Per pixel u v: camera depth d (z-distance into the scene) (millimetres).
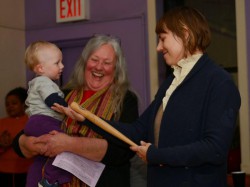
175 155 1496
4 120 3797
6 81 4734
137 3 4387
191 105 1580
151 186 1662
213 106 1524
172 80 1762
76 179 2010
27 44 4992
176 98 1623
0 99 4652
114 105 2082
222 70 1609
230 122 1505
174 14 1651
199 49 1662
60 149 1899
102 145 1938
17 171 3625
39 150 1938
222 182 1586
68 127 2074
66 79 4816
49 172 1985
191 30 1621
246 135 3805
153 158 1535
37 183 2025
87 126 1911
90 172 1948
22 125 3715
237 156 3877
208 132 1506
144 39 4344
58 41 4824
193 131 1560
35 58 2123
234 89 1553
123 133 1812
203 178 1560
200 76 1605
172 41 1645
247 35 3812
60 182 1979
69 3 4664
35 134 2021
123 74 2174
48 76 2131
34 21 4961
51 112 2051
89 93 2178
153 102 1852
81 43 4707
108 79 2164
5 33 4738
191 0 4527
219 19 4410
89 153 1923
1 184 3666
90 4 4641
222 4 4395
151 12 4305
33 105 2076
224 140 1480
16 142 2100
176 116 1602
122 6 4465
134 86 4398
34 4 4957
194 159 1488
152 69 4297
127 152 1982
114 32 4512
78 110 1812
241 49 3834
